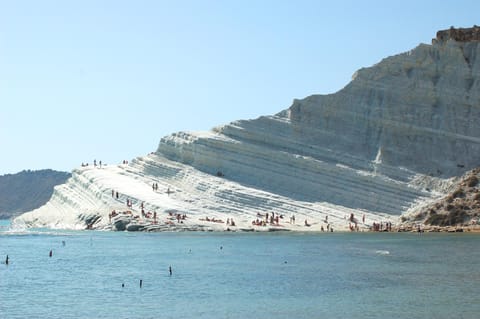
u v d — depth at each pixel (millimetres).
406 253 88125
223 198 148000
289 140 159500
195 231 136000
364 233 130375
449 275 67312
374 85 164625
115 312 52125
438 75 164000
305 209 146000
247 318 49344
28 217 176500
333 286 62031
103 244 109375
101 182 159250
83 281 67750
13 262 85188
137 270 75688
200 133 164625
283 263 79875
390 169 153875
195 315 50656
